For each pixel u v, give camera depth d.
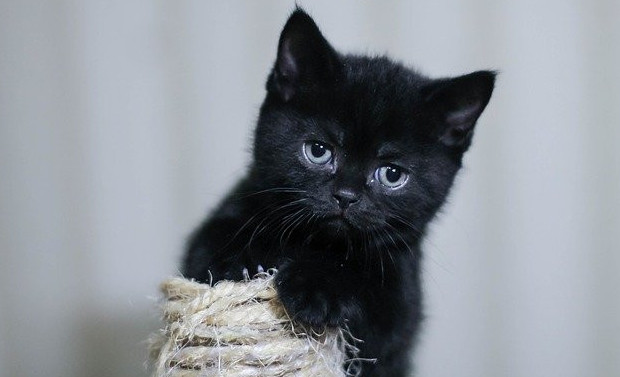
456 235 0.55
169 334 0.34
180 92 0.55
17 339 0.55
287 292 0.34
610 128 0.55
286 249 0.39
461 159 0.42
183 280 0.35
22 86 0.54
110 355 0.55
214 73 0.54
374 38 0.54
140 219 0.55
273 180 0.40
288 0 0.54
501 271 0.56
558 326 0.56
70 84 0.54
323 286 0.35
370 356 0.38
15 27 0.54
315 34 0.39
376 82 0.39
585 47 0.54
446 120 0.40
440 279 0.55
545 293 0.56
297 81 0.40
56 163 0.55
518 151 0.55
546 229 0.55
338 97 0.39
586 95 0.55
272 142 0.40
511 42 0.54
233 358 0.33
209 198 0.55
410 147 0.39
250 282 0.34
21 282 0.55
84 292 0.55
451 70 0.54
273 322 0.34
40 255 0.55
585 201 0.55
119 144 0.55
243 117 0.55
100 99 0.55
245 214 0.40
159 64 0.54
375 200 0.39
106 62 0.54
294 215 0.39
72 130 0.55
